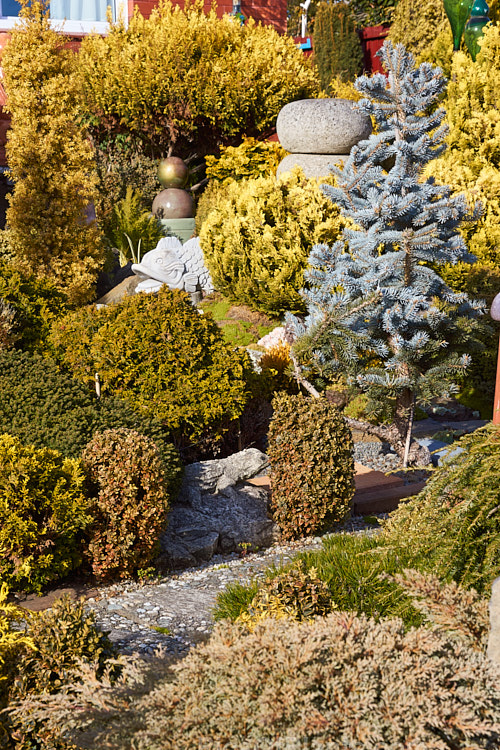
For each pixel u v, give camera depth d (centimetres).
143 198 1491
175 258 1109
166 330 667
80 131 1073
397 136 688
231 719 213
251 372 737
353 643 236
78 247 1066
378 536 470
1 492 452
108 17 1514
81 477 482
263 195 955
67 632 300
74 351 681
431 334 712
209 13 1595
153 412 642
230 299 1020
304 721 209
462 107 1067
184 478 614
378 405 691
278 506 591
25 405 577
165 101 1520
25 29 1048
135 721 225
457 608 268
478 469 370
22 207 1036
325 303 673
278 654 228
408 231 644
